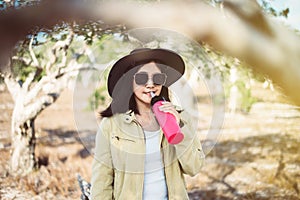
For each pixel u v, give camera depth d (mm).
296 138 5805
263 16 581
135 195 1619
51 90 4684
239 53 563
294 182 4520
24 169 4910
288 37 577
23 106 4914
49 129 6699
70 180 4715
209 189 4527
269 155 5332
